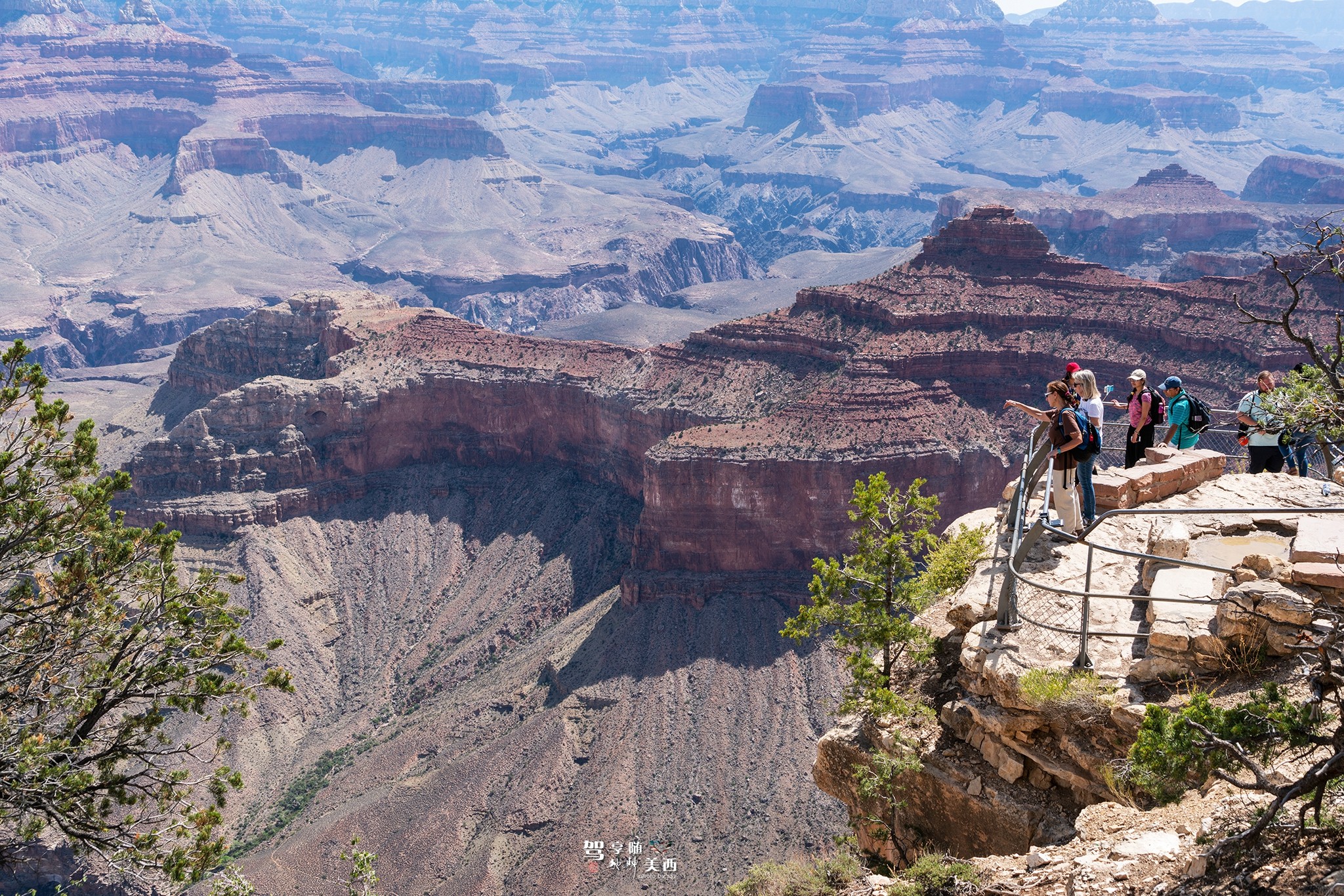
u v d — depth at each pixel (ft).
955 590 79.82
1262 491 79.92
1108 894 50.44
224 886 90.99
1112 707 61.41
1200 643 61.57
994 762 67.21
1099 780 61.98
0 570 91.15
